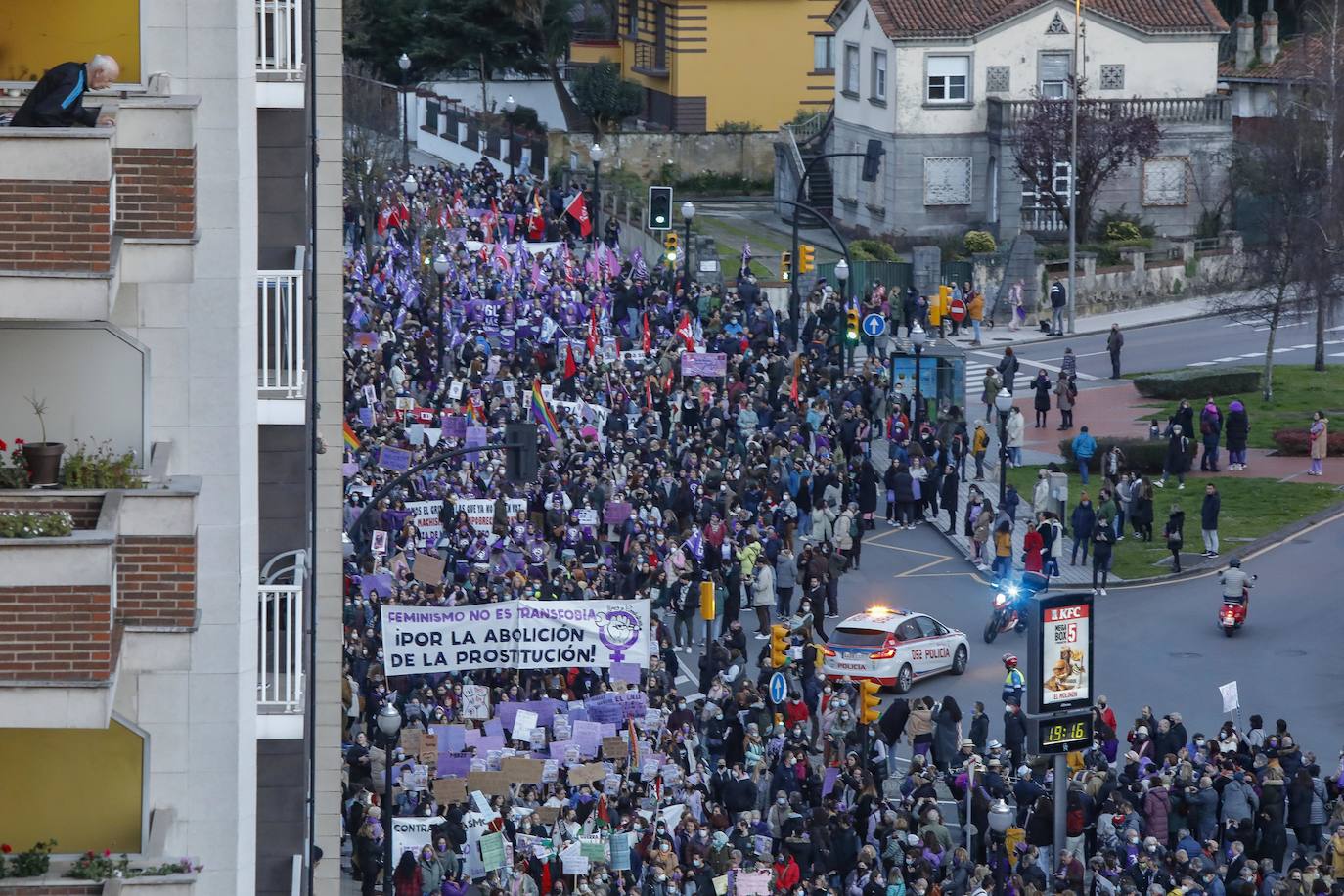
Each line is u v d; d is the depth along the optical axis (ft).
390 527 407.44
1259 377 601.21
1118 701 391.65
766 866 289.53
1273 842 309.83
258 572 192.24
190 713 174.50
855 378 534.37
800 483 467.11
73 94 154.81
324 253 249.75
